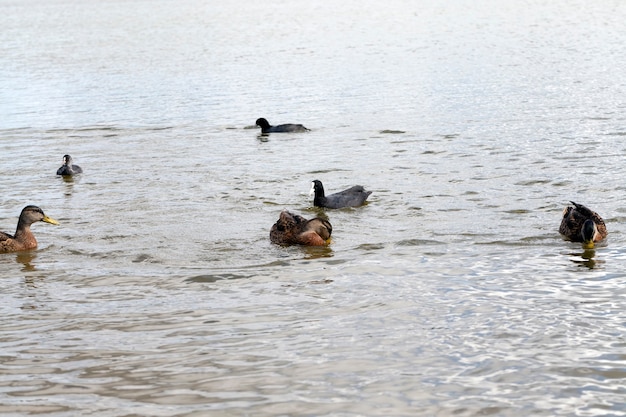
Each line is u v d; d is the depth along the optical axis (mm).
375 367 15141
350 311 18172
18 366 15562
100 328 17531
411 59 71938
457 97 51094
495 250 22406
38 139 42625
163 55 82438
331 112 48000
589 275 20094
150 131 44094
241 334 16953
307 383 14500
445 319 17516
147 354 16000
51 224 26500
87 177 33438
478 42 83938
